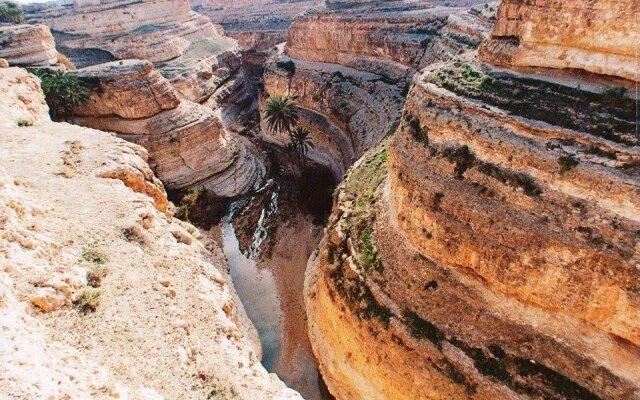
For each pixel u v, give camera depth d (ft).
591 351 51.93
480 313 60.80
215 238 136.26
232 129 229.25
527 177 56.95
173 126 154.51
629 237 47.42
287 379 87.45
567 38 62.64
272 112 159.12
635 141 50.78
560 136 55.52
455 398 57.88
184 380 41.83
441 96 70.85
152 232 65.46
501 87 67.26
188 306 53.31
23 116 101.81
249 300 109.81
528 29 67.31
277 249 126.72
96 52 268.21
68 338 40.75
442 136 68.90
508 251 56.75
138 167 82.64
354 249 83.10
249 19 387.55
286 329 98.99
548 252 53.11
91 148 83.51
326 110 187.62
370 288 73.61
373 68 190.08
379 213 86.17
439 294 65.31
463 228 62.23
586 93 59.21
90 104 157.89
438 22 169.99
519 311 58.03
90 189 68.59
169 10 288.71
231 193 157.38
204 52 278.26
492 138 61.00
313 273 104.01
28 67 178.09
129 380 39.19
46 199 63.00
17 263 44.04
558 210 53.47
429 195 66.85
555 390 52.03
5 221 47.57
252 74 318.04
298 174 167.73
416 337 63.62
